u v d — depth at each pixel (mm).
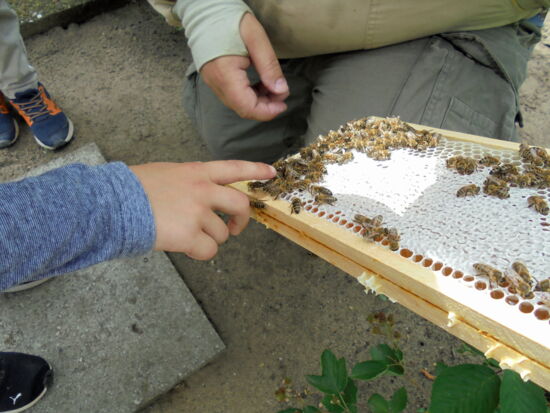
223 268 653
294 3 491
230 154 671
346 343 570
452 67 485
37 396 517
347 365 554
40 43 1021
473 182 304
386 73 502
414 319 579
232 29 469
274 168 361
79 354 554
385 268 271
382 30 492
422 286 254
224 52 473
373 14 479
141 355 552
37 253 264
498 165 310
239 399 541
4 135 807
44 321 579
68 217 269
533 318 224
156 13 1060
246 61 488
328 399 358
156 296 597
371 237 280
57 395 528
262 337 587
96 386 533
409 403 518
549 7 522
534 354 226
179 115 858
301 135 692
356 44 511
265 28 538
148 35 1017
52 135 790
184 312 583
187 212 308
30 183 276
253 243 674
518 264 238
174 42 998
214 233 329
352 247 284
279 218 343
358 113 490
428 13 478
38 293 599
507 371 244
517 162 311
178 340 562
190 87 676
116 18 1062
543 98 797
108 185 285
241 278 642
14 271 262
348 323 586
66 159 761
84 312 585
